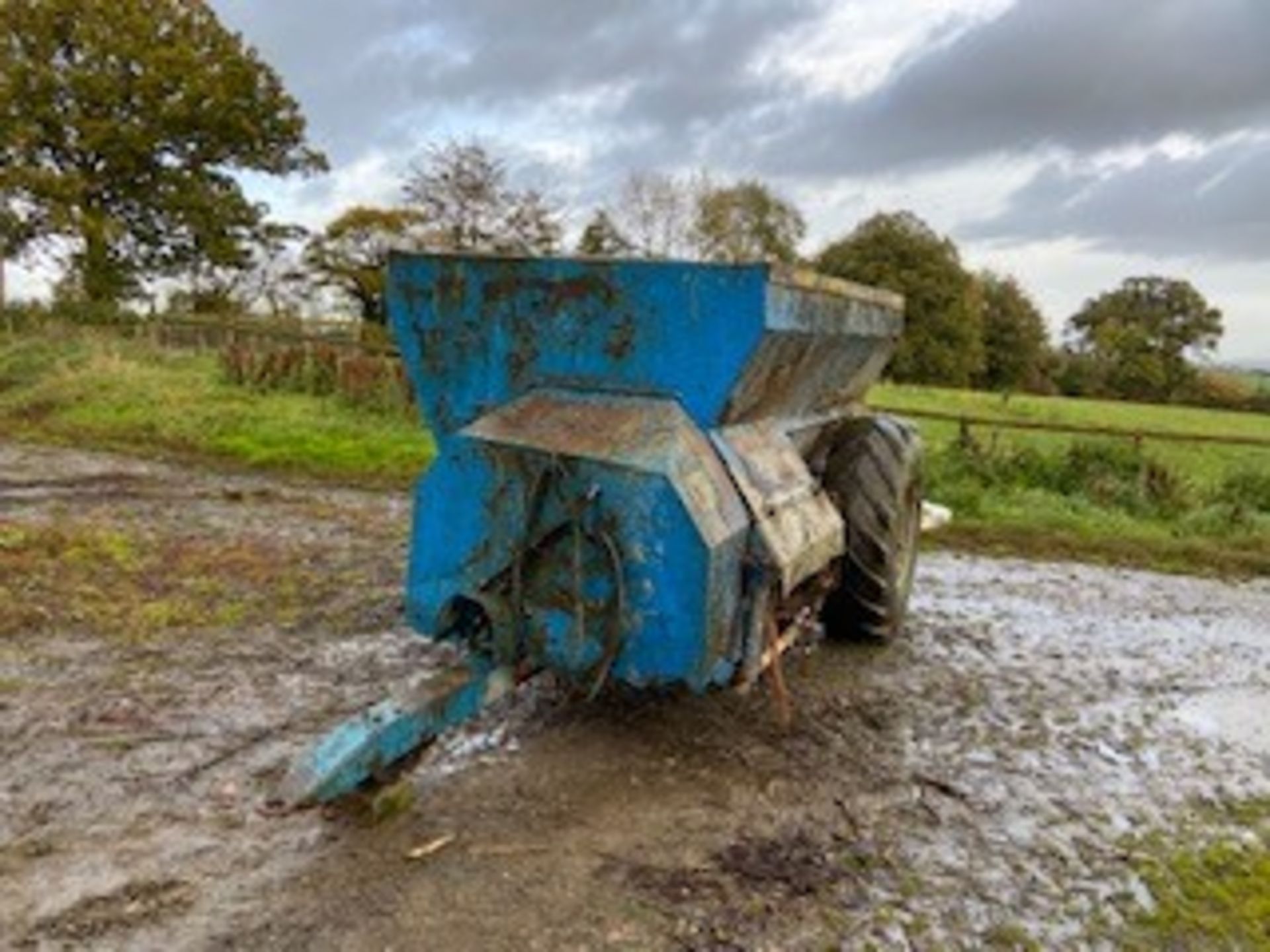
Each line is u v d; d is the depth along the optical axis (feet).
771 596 14.02
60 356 67.10
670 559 12.60
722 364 13.39
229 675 17.75
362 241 119.44
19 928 10.59
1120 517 37.50
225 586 22.93
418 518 14.30
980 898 12.19
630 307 13.79
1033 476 40.81
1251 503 39.86
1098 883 12.68
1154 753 16.75
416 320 15.31
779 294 13.50
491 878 11.90
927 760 15.88
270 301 129.39
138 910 10.99
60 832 12.43
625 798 13.97
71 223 115.96
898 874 12.59
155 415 48.96
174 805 13.19
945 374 155.74
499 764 14.75
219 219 128.16
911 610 24.64
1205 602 27.68
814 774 15.06
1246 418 114.32
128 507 31.50
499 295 14.55
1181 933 11.76
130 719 15.71
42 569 23.15
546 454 13.17
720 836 13.19
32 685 16.85
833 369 17.66
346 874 11.78
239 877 11.65
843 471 19.40
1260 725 18.34
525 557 13.38
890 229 155.94
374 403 49.52
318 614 21.29
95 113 120.88
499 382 14.88
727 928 11.28
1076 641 22.91
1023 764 15.97
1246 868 13.21
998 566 30.45
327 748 11.69
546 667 13.51
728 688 14.42
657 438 13.14
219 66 126.93
